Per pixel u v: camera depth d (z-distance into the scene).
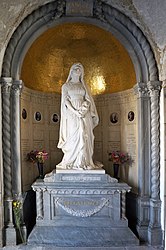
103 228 5.38
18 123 5.48
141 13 5.18
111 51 6.53
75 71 5.87
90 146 5.77
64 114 5.86
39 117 6.58
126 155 6.27
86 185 5.39
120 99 6.53
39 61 6.57
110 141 6.73
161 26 5.12
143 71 5.63
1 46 5.15
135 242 5.29
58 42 6.60
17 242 5.34
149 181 5.61
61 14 5.55
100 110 6.92
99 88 6.97
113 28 5.68
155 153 5.50
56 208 5.47
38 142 6.52
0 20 4.92
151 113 5.56
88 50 6.82
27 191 5.98
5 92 5.35
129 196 6.14
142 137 5.60
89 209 5.45
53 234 5.33
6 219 5.38
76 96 5.76
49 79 6.84
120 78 6.60
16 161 5.47
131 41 5.66
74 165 5.62
